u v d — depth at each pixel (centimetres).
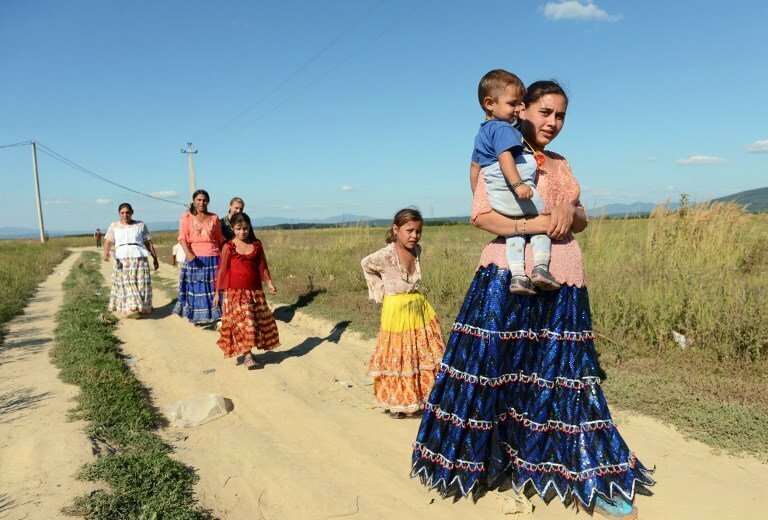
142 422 473
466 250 1388
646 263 904
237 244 654
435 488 348
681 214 1066
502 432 336
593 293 721
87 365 623
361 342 755
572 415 312
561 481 315
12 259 2512
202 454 425
